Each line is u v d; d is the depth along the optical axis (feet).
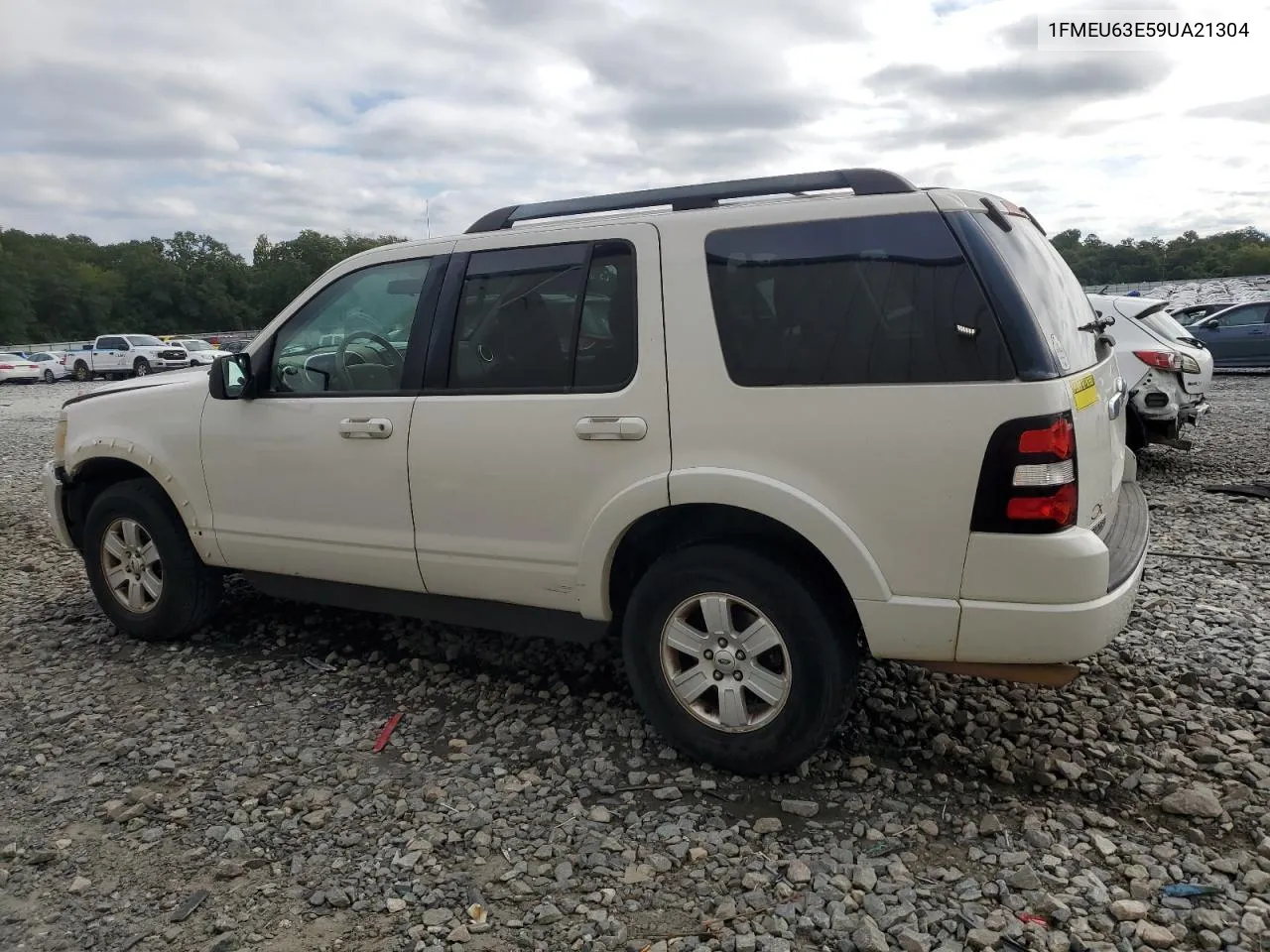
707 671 10.54
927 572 9.25
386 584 12.75
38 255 323.78
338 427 12.56
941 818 9.64
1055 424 8.73
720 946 7.82
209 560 14.43
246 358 13.53
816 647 9.86
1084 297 12.10
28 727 12.52
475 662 14.29
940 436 9.02
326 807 10.25
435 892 8.70
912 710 12.00
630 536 11.05
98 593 15.62
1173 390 26.89
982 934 7.72
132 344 115.14
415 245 12.54
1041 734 11.35
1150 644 13.96
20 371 116.06
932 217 9.39
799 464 9.64
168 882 9.03
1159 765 10.50
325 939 8.11
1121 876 8.57
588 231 11.10
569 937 8.02
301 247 373.20
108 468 15.74
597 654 14.42
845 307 9.59
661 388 10.34
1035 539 8.83
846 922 8.00
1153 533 20.80
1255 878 8.38
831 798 10.11
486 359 11.68
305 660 14.55
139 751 11.69
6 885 9.05
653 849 9.27
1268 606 15.57
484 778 10.78
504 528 11.53
